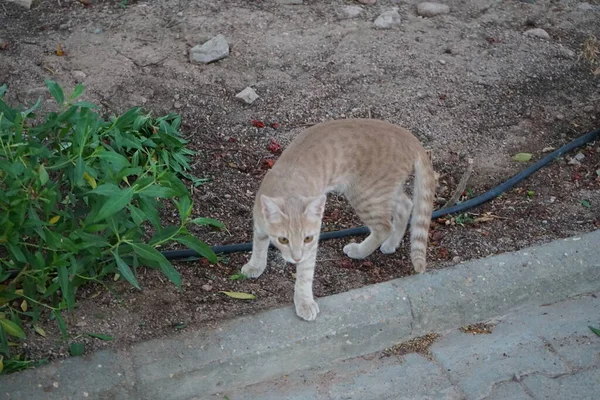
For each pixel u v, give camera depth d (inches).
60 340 122.0
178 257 130.1
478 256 130.8
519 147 144.1
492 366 123.3
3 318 118.8
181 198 123.5
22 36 151.2
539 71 152.9
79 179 120.0
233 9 157.9
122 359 120.2
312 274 124.5
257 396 121.4
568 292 129.5
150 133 138.9
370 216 130.1
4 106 124.0
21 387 117.9
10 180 119.6
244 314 124.4
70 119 124.5
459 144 143.7
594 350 124.6
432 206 130.5
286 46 152.6
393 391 121.5
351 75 149.6
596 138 144.9
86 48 149.8
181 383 120.4
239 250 131.4
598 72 151.6
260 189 127.9
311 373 123.3
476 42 156.2
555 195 138.3
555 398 120.8
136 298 125.7
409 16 159.9
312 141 128.3
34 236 124.2
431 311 125.8
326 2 161.0
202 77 147.4
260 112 144.8
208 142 141.4
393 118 145.2
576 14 163.5
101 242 120.6
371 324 124.3
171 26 154.2
